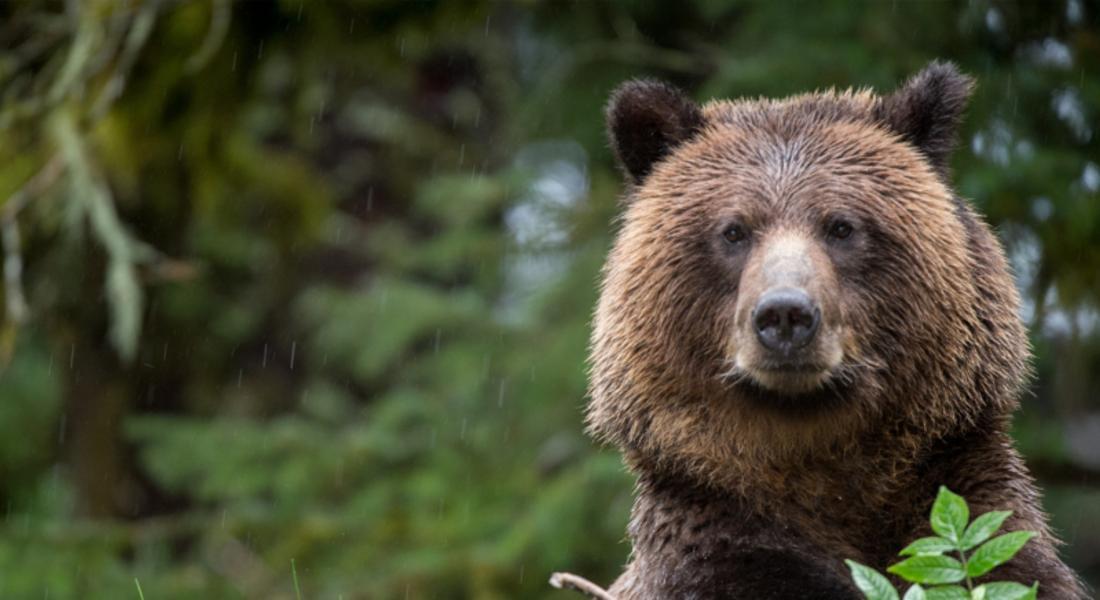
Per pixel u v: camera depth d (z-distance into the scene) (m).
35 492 20.02
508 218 18.16
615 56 16.02
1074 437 18.64
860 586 5.49
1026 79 14.41
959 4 14.53
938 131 8.05
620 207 8.58
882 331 7.48
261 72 15.84
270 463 16.16
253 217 18.38
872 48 14.41
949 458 7.56
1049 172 13.80
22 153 14.89
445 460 16.08
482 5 15.84
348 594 15.02
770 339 7.06
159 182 16.64
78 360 18.30
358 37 15.73
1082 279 14.39
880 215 7.55
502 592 14.92
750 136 7.97
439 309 16.47
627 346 7.83
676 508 7.61
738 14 16.05
